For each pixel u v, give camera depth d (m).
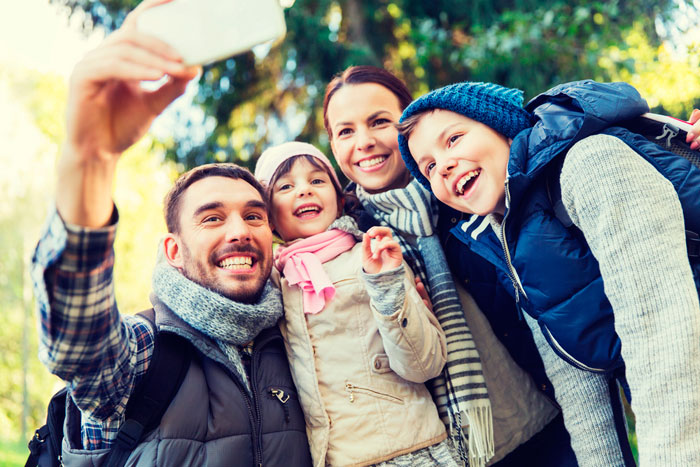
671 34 5.98
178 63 1.12
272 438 1.71
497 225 1.85
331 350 1.89
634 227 1.42
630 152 1.51
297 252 2.04
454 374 2.01
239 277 1.79
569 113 1.62
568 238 1.61
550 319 1.62
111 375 1.54
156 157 6.45
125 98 1.19
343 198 2.34
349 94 2.38
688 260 1.47
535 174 1.62
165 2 1.15
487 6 6.09
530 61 5.66
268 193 2.18
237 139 6.33
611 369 1.63
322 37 5.96
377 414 1.83
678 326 1.35
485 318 2.20
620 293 1.42
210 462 1.61
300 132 6.19
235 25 1.12
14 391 20.12
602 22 6.02
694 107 5.76
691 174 1.54
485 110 1.78
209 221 1.82
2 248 20.95
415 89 6.29
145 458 1.58
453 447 1.96
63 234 1.26
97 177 1.24
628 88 1.68
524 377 2.20
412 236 2.28
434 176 1.86
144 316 1.80
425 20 5.83
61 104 19.98
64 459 1.67
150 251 14.59
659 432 1.34
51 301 1.33
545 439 2.23
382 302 1.79
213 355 1.74
